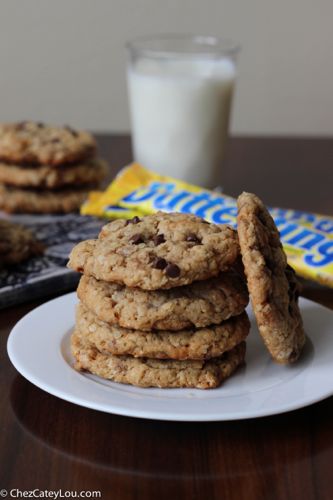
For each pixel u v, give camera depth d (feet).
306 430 1.42
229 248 1.51
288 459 1.35
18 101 3.87
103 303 1.50
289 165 2.72
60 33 3.74
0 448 1.37
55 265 1.93
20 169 2.33
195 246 1.50
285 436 1.40
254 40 3.74
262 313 1.44
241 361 1.55
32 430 1.41
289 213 2.15
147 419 1.44
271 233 1.54
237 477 1.32
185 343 1.49
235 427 1.42
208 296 1.51
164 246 1.51
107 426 1.42
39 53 3.78
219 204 2.10
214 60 2.52
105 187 2.48
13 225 2.06
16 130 2.44
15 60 3.79
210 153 2.57
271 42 3.74
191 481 1.31
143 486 1.30
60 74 3.82
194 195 2.15
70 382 1.45
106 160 2.75
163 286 1.46
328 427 1.42
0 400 1.49
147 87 2.52
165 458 1.35
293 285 1.58
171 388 1.47
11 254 1.92
